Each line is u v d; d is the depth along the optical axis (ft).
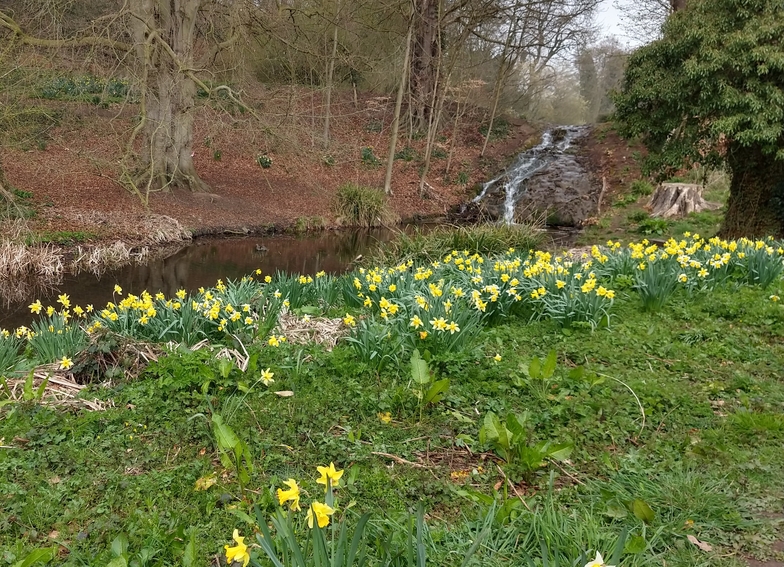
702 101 36.17
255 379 14.57
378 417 12.98
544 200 67.00
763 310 19.38
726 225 40.09
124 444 11.76
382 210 61.57
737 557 8.38
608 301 20.06
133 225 45.34
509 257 27.25
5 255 34.63
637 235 47.67
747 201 38.50
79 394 14.05
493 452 11.59
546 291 19.44
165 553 8.46
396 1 68.69
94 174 54.39
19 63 40.40
